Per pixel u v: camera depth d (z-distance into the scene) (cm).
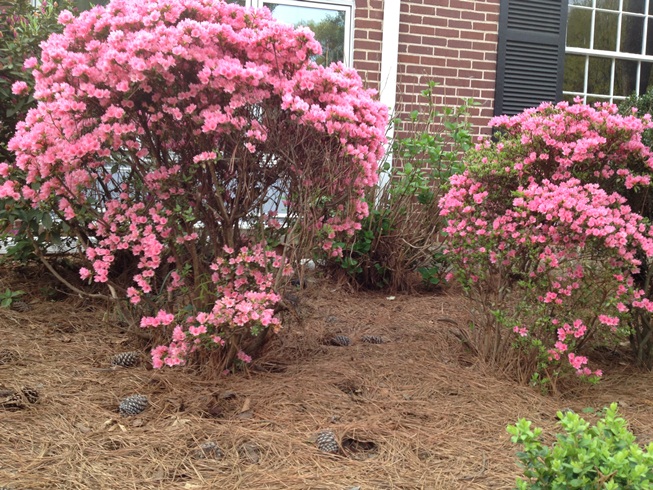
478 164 319
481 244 304
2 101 392
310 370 298
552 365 292
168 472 208
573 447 156
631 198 335
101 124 255
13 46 379
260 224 295
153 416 246
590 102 711
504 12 627
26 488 192
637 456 150
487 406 269
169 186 277
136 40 243
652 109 495
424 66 610
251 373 293
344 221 296
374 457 225
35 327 342
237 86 257
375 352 331
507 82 638
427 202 491
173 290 303
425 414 259
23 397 252
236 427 239
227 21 279
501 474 215
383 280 489
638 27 719
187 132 275
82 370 287
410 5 600
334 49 595
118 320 359
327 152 274
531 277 289
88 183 283
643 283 341
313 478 207
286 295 327
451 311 426
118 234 296
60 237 392
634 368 338
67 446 220
